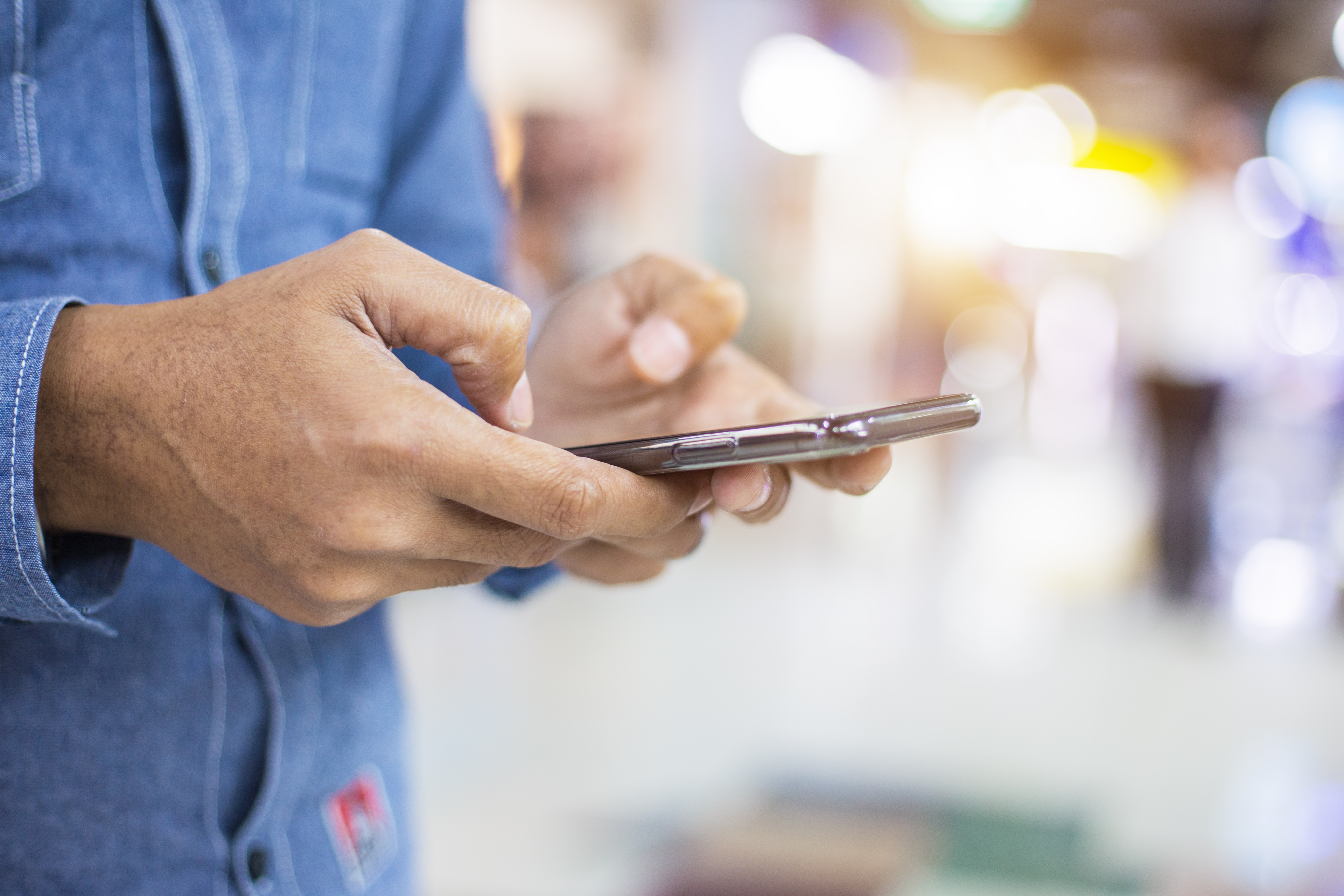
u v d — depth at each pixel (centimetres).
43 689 47
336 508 40
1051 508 597
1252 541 500
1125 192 1227
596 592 394
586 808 221
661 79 659
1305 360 778
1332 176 972
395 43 67
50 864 48
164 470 41
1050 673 322
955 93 1005
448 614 350
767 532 526
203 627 52
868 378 934
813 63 788
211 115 54
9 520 40
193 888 51
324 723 57
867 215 905
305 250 60
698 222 726
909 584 432
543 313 77
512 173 536
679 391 70
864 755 253
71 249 49
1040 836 214
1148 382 417
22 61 48
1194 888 196
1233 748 266
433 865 194
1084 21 1084
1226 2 1015
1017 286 1130
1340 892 195
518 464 39
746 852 204
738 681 304
